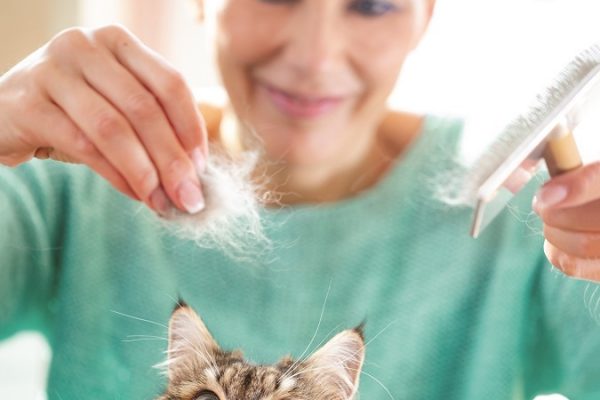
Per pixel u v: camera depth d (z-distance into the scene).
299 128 0.66
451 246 0.76
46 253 0.76
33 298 0.77
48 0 1.03
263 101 0.65
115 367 0.74
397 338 0.74
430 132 0.78
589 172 0.46
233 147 0.69
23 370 0.99
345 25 0.60
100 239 0.76
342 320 0.75
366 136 0.73
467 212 0.76
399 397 0.74
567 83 0.42
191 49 1.10
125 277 0.76
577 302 0.72
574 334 0.72
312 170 0.72
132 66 0.48
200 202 0.47
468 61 0.95
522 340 0.75
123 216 0.77
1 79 0.51
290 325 0.74
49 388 0.75
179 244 0.75
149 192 0.47
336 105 0.64
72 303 0.75
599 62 0.43
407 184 0.76
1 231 0.71
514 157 0.40
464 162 0.74
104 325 0.75
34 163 0.76
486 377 0.74
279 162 0.69
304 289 0.75
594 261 0.52
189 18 1.09
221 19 0.62
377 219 0.76
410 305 0.75
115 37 0.49
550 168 0.47
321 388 0.69
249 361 0.72
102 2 1.07
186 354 0.71
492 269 0.75
